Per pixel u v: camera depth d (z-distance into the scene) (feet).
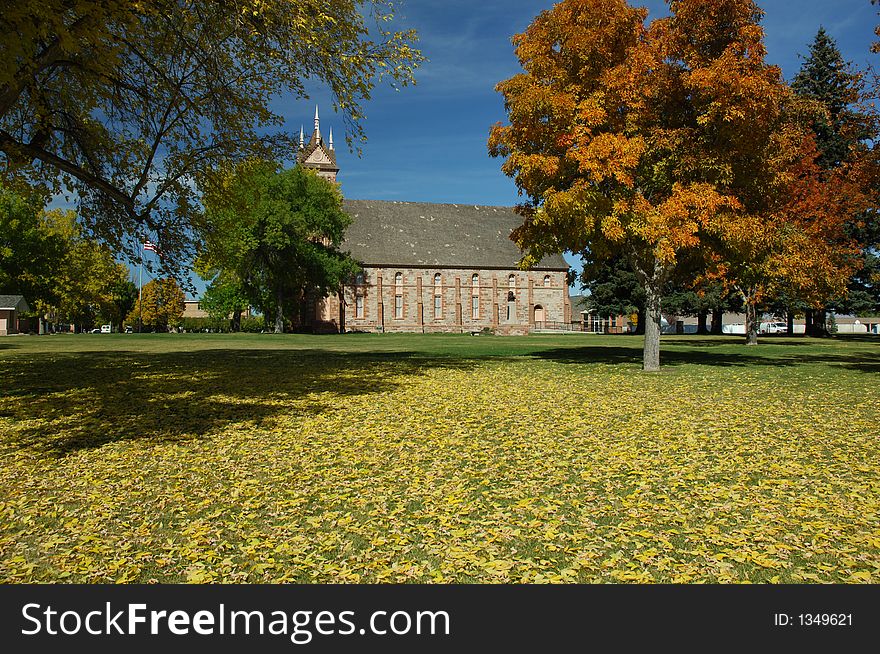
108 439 26.84
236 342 122.72
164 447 25.38
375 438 27.04
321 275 195.83
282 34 36.94
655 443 25.77
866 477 20.39
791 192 77.66
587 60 57.62
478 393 41.98
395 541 15.02
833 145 125.49
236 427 29.50
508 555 14.12
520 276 267.80
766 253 61.87
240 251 161.17
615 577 13.00
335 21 35.58
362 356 80.33
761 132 54.03
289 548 14.70
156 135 42.60
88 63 34.42
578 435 27.50
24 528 16.25
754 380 50.06
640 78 56.08
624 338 158.51
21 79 30.53
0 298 205.36
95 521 16.74
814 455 23.56
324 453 24.32
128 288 298.97
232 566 13.78
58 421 30.81
